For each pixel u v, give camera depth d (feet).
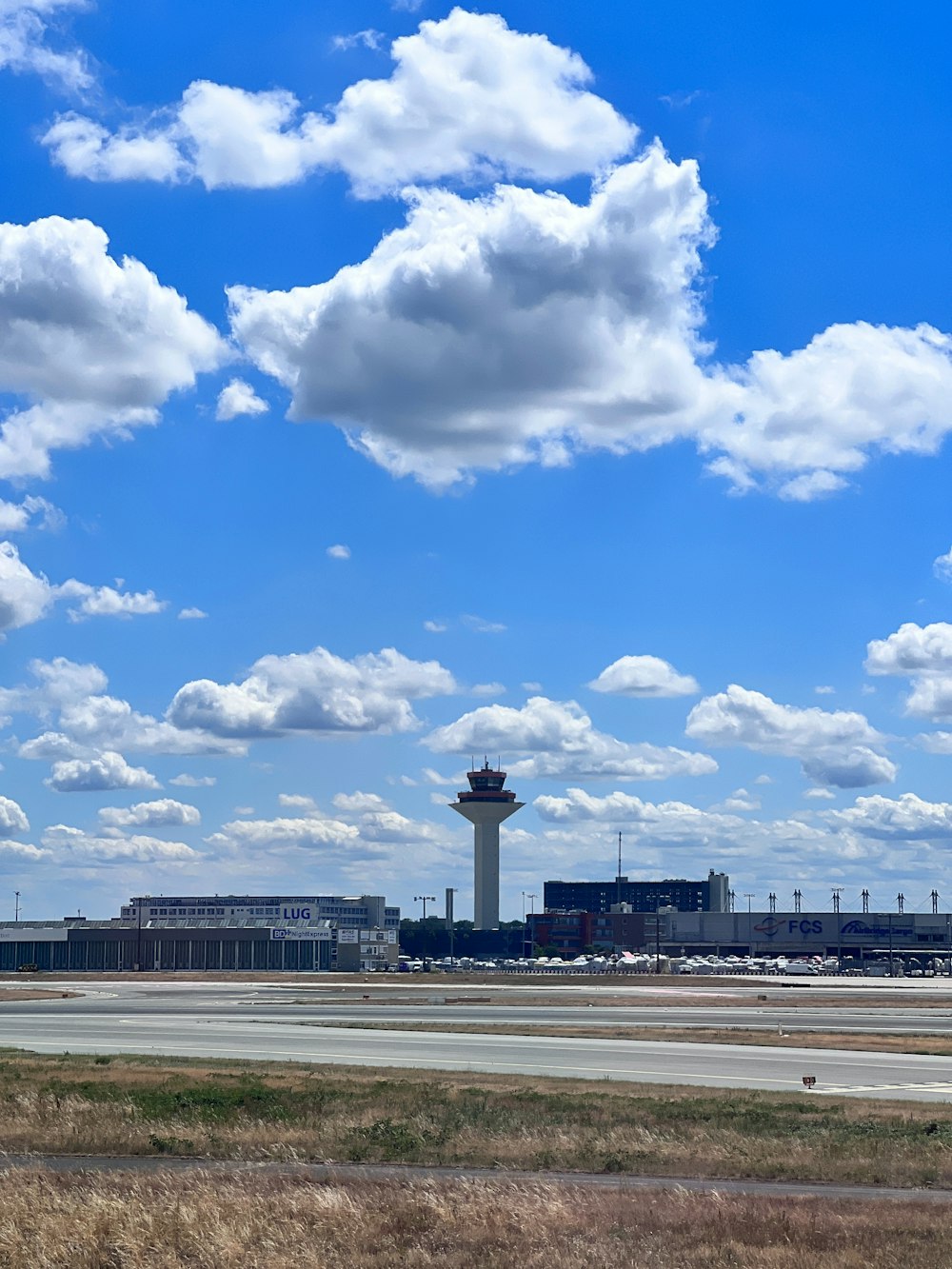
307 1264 83.97
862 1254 84.28
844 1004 447.83
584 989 564.71
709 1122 157.17
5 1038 294.66
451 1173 125.08
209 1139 143.95
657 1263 82.74
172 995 495.41
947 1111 172.04
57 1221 92.43
